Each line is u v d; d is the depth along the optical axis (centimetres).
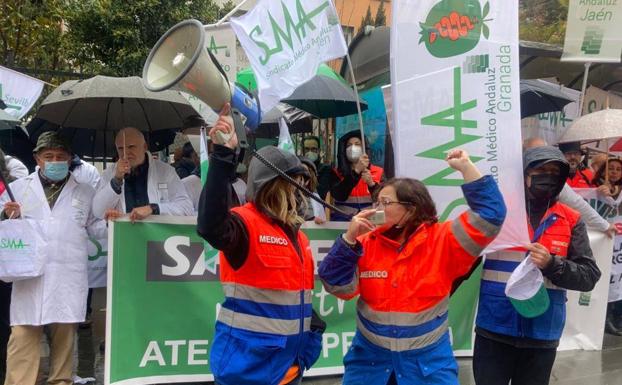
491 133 332
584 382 471
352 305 471
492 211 245
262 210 254
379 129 726
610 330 622
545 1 1056
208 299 438
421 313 254
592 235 534
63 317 391
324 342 463
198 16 1164
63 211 400
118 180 405
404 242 260
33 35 1069
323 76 609
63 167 398
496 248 314
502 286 314
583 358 528
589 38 552
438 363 255
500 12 337
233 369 243
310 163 461
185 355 430
